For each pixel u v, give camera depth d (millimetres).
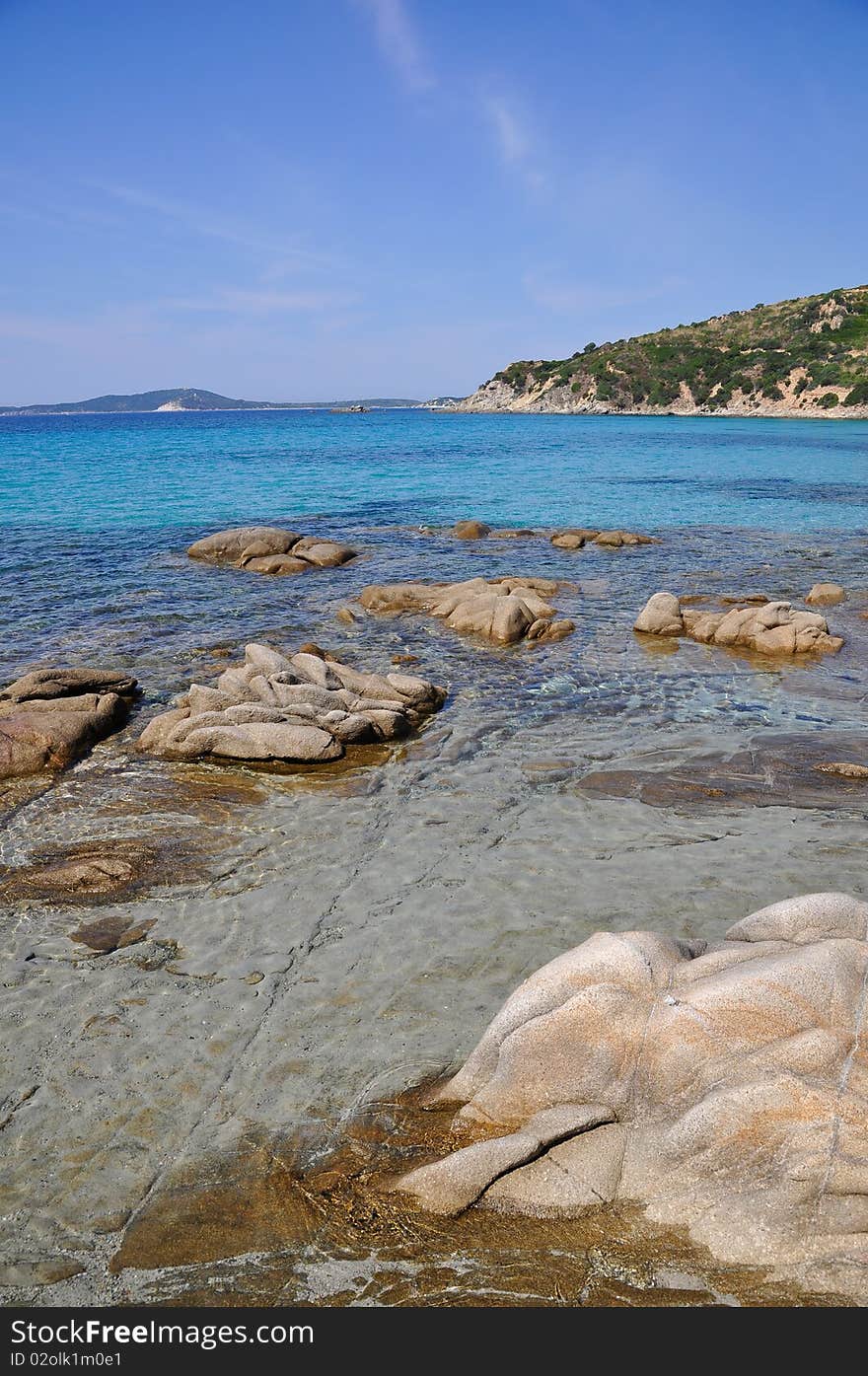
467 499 42375
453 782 11508
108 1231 5215
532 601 20422
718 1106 5168
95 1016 7121
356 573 25547
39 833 10148
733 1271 4766
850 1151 4922
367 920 8430
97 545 28547
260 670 14414
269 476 51250
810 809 10695
